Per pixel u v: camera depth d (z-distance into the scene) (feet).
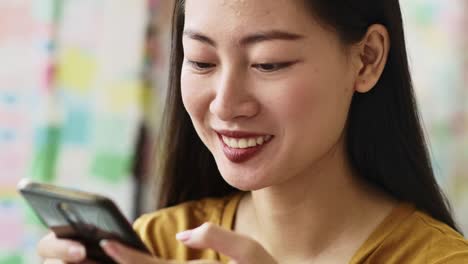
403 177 3.17
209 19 2.75
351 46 2.90
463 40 7.09
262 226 3.15
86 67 5.46
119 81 5.60
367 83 2.99
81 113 5.48
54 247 2.67
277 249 3.11
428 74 7.06
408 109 3.12
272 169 2.84
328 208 3.05
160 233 3.33
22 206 5.30
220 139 2.90
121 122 5.64
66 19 5.34
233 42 2.74
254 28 2.71
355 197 3.12
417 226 3.01
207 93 2.85
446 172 7.10
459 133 7.13
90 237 2.62
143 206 5.82
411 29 6.99
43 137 5.31
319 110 2.81
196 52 2.81
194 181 3.50
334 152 3.05
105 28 5.50
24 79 5.24
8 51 5.18
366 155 3.15
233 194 3.46
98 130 5.57
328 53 2.81
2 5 5.14
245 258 2.56
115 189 5.69
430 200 3.21
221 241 2.56
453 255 2.89
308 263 3.06
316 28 2.77
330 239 3.06
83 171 5.55
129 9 5.57
